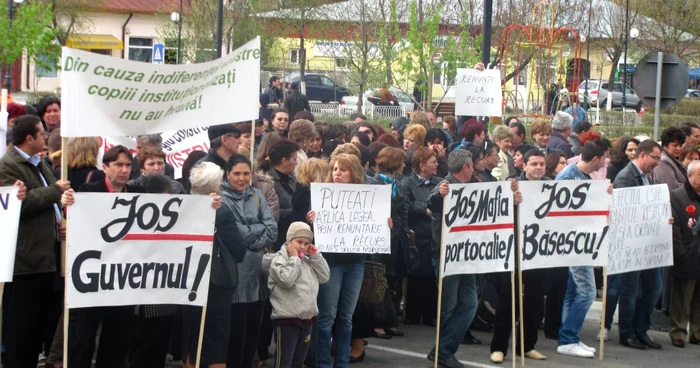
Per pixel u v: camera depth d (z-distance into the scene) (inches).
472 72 503.5
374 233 313.6
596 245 351.6
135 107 275.9
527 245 339.9
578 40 1157.1
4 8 1269.7
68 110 264.8
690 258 380.5
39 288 279.0
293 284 289.1
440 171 429.4
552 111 1138.7
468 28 1525.6
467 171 333.1
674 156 419.5
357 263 313.7
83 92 266.1
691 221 378.3
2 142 354.0
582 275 359.6
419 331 400.8
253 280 288.7
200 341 270.4
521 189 337.1
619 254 365.7
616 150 442.9
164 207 267.3
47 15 1320.1
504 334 350.9
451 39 1241.4
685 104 1306.6
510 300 348.2
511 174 446.3
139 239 266.1
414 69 1261.1
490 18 536.1
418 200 373.4
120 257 264.4
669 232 376.2
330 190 310.8
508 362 354.0
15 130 280.4
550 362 356.2
